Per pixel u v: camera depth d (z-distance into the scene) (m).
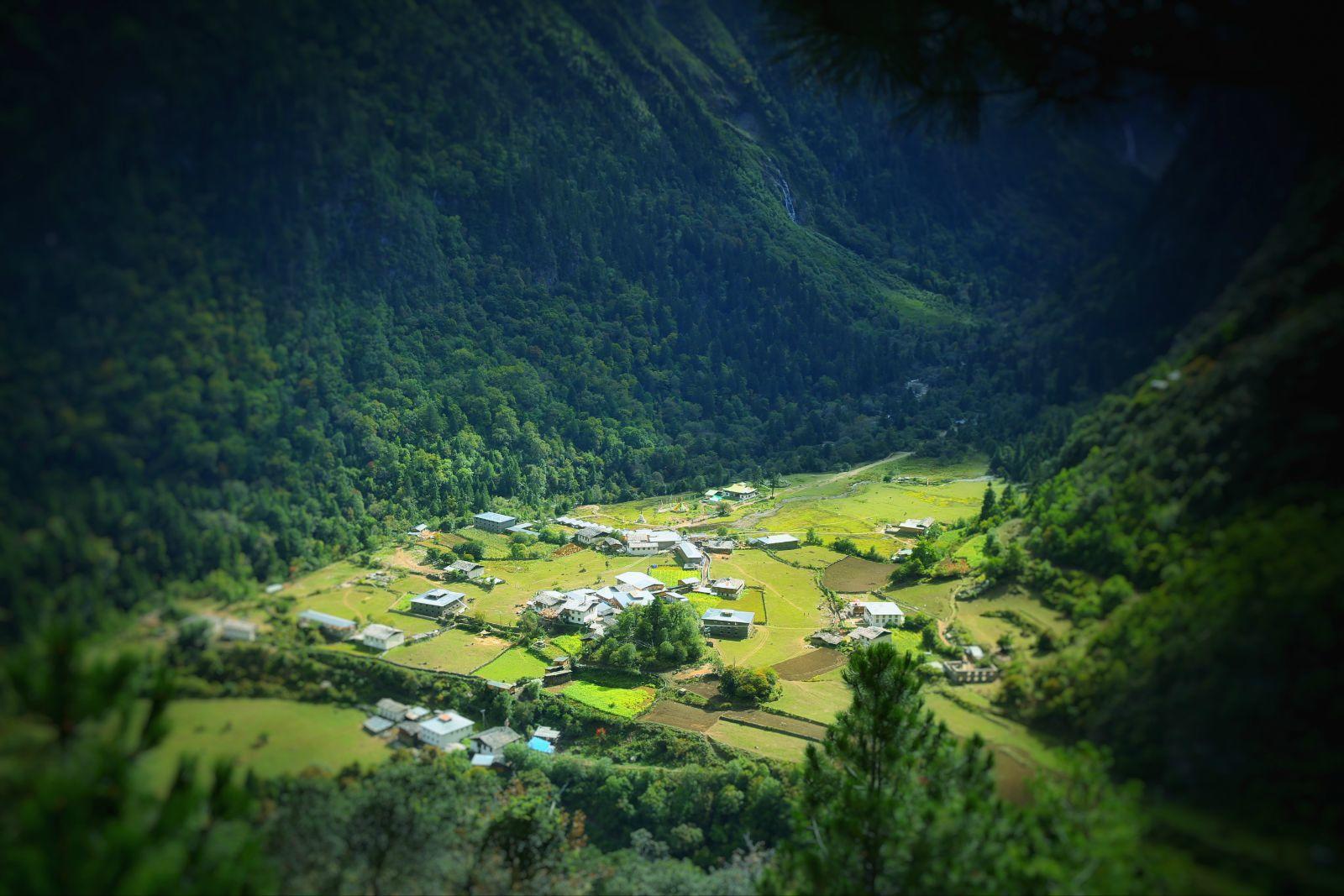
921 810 26.28
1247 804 25.11
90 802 19.33
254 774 36.72
